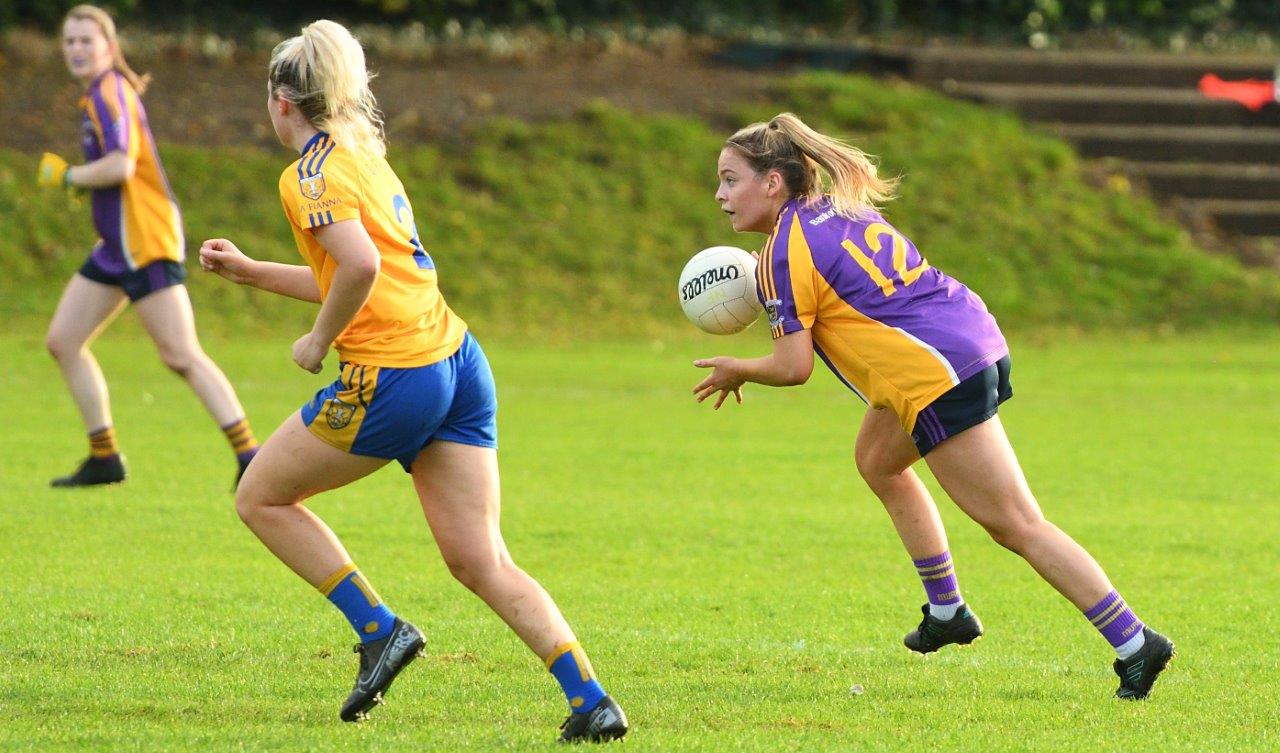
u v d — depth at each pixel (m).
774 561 28.47
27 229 70.06
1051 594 26.00
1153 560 28.92
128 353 60.69
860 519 32.84
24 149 73.94
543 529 31.19
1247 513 33.97
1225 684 19.95
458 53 89.00
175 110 78.88
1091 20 101.69
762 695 19.06
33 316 65.06
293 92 16.58
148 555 27.70
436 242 72.38
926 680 20.03
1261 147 85.19
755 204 19.41
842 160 19.12
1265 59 95.56
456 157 78.00
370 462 16.78
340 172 16.30
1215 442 44.75
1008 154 81.88
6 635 21.45
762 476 38.41
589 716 16.44
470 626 22.70
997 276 73.56
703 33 96.19
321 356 16.42
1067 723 17.77
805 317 18.61
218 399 34.00
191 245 70.00
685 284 20.58
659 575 27.12
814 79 86.06
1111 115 86.62
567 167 78.38
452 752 15.94
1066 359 63.69
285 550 17.00
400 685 19.20
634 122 82.00
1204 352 65.88
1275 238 80.81
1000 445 18.64
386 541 29.70
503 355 62.75
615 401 52.38
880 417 20.31
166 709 17.75
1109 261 75.56
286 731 16.78
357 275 15.98
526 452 41.66
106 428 34.62
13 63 80.00
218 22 89.25
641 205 76.81
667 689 19.30
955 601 20.84
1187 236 79.44
